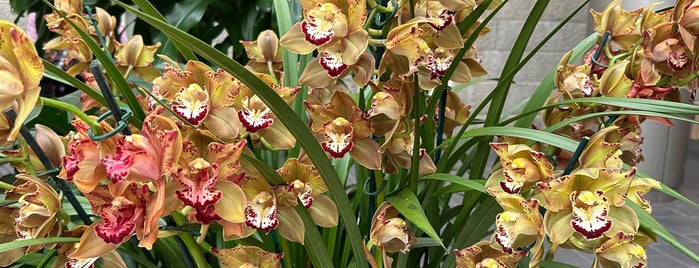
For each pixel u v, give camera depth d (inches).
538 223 29.6
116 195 27.3
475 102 149.2
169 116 30.7
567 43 148.9
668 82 35.8
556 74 36.3
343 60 30.8
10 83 27.0
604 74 35.1
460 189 34.9
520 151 30.0
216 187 29.4
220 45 63.6
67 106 28.4
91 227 28.8
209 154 29.4
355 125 31.9
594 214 29.3
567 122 34.0
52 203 30.4
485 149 37.0
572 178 29.3
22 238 30.5
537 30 146.4
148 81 37.2
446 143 35.3
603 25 35.8
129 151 27.3
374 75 32.7
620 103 31.8
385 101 30.9
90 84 36.2
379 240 31.8
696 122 31.2
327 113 32.0
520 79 150.6
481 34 36.2
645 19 34.9
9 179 41.4
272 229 32.5
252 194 31.8
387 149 32.6
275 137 32.1
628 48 35.8
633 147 36.2
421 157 33.5
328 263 33.0
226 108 30.8
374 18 32.7
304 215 32.4
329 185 30.6
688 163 142.9
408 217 30.9
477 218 35.1
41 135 30.7
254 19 59.6
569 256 91.4
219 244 38.6
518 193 30.1
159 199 27.6
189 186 28.9
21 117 27.2
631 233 29.5
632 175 29.2
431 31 32.2
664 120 36.0
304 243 33.3
